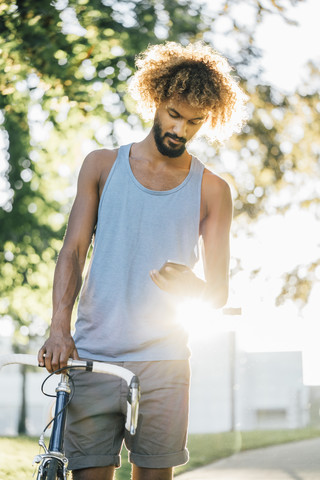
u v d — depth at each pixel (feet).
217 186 10.10
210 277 10.02
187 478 22.67
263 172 32.68
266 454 29.12
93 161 10.02
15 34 26.12
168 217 9.78
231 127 10.50
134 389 8.44
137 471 9.96
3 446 28.37
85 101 27.76
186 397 9.90
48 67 26.73
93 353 9.71
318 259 32.65
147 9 29.60
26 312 48.52
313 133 32.94
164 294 9.64
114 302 9.64
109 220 9.77
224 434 39.37
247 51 30.76
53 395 8.91
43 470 8.14
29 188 45.98
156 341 9.64
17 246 47.19
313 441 34.14
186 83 9.46
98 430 9.72
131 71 28.76
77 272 9.59
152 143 9.93
